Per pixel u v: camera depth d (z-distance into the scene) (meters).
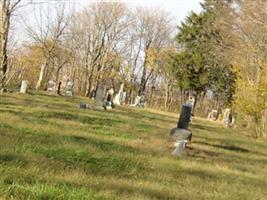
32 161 10.82
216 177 14.27
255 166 19.59
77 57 90.12
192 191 10.99
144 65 95.19
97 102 39.25
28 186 7.81
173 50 92.94
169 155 17.66
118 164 13.40
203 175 14.23
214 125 55.75
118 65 90.88
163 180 12.09
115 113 37.12
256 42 49.22
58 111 27.88
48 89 65.44
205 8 81.44
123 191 9.46
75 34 87.38
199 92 84.56
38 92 51.94
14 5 38.31
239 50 53.09
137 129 26.28
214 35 74.38
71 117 25.89
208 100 99.38
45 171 9.95
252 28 50.22
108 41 87.00
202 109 98.44
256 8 45.94
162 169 14.02
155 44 95.56
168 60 84.81
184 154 18.97
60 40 76.88
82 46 88.75
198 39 81.31
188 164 15.77
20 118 20.92
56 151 13.22
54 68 90.56
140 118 36.97
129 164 13.74
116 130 23.58
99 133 20.88
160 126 31.42
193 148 21.91
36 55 79.31
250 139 39.88
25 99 35.75
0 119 19.22
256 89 45.00
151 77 99.94
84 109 35.44
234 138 36.88
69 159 12.60
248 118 50.81
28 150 12.51
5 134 15.07
